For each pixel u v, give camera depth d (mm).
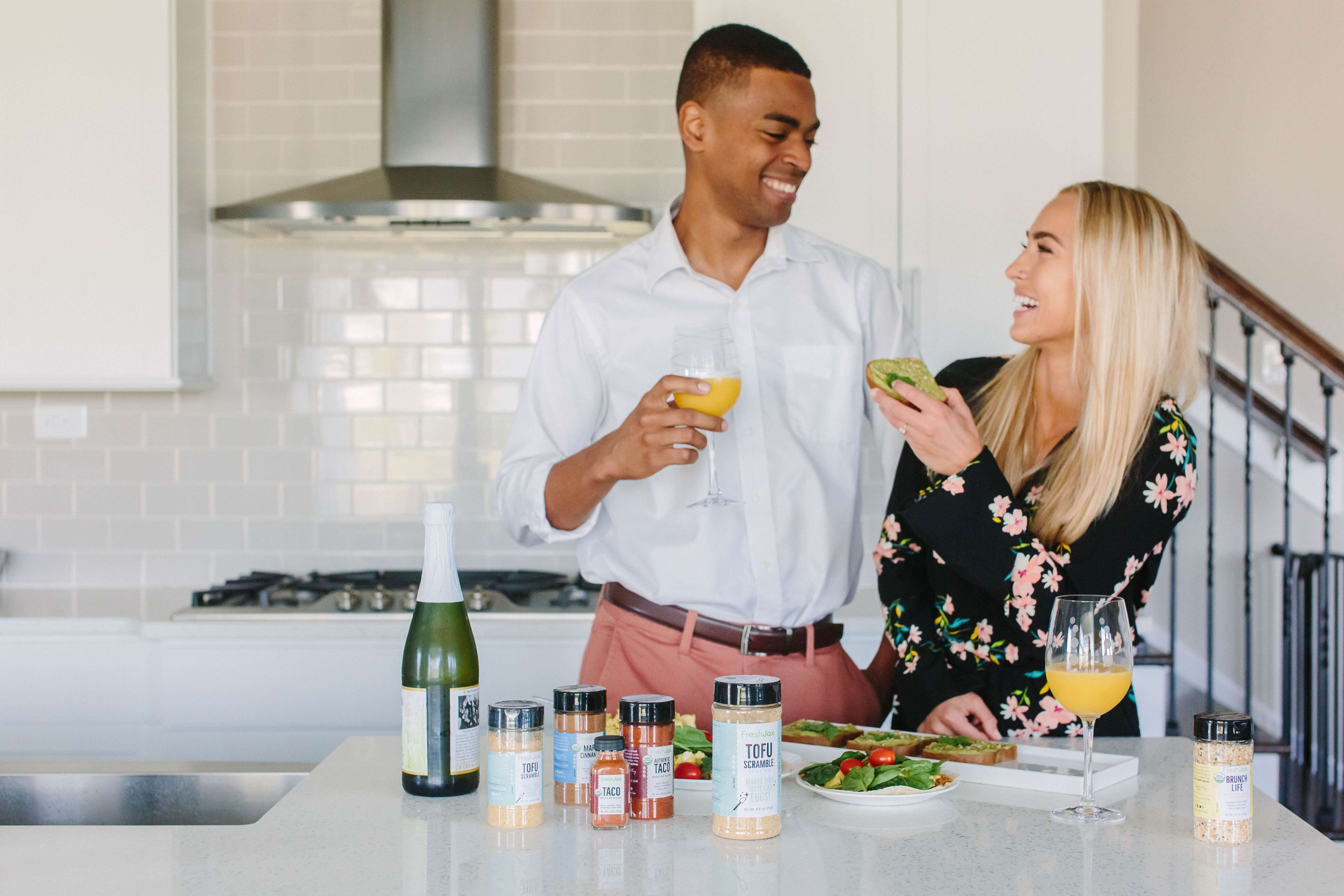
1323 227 4105
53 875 944
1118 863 966
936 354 2635
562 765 1133
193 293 2939
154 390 3051
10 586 3145
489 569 3182
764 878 925
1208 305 3211
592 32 3154
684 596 1581
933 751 1264
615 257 1741
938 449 1430
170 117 2777
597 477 1437
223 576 3172
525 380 1732
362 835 1037
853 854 985
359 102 3148
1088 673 1094
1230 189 4164
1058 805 1134
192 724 2635
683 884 912
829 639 1641
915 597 1638
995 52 2609
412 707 1163
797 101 1562
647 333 1668
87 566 3164
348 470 3180
